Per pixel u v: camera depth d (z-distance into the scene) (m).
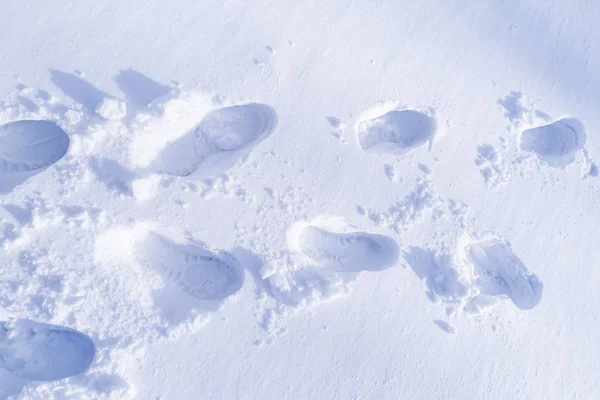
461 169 3.61
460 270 3.52
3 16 3.52
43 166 3.46
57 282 3.34
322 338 3.42
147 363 3.34
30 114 3.44
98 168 3.42
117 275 3.39
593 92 3.79
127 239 3.44
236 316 3.39
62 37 3.52
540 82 3.76
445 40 3.74
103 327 3.34
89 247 3.37
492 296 3.52
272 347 3.39
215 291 3.45
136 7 3.57
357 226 3.52
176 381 3.34
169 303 3.42
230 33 3.60
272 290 3.42
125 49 3.53
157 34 3.56
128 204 3.41
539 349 3.53
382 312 3.46
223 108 3.56
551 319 3.56
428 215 3.55
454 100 3.68
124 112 3.45
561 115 3.75
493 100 3.71
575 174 3.70
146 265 3.44
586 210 3.68
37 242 3.36
